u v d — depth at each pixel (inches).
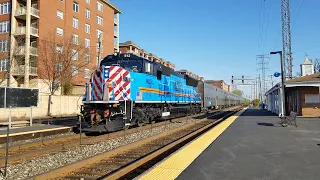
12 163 324.8
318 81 908.6
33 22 1544.0
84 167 303.0
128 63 650.2
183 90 995.9
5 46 1523.1
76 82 1718.8
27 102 707.4
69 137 514.9
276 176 246.1
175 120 920.3
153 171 255.9
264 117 983.0
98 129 535.5
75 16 1771.7
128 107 587.5
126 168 277.9
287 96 1237.1
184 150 357.1
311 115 976.9
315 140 448.1
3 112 1020.5
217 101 1800.0
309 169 269.4
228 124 713.6
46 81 1525.6
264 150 363.9
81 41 1792.6
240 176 245.9
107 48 2133.4
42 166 307.1
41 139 511.8
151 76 709.9
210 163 291.7
